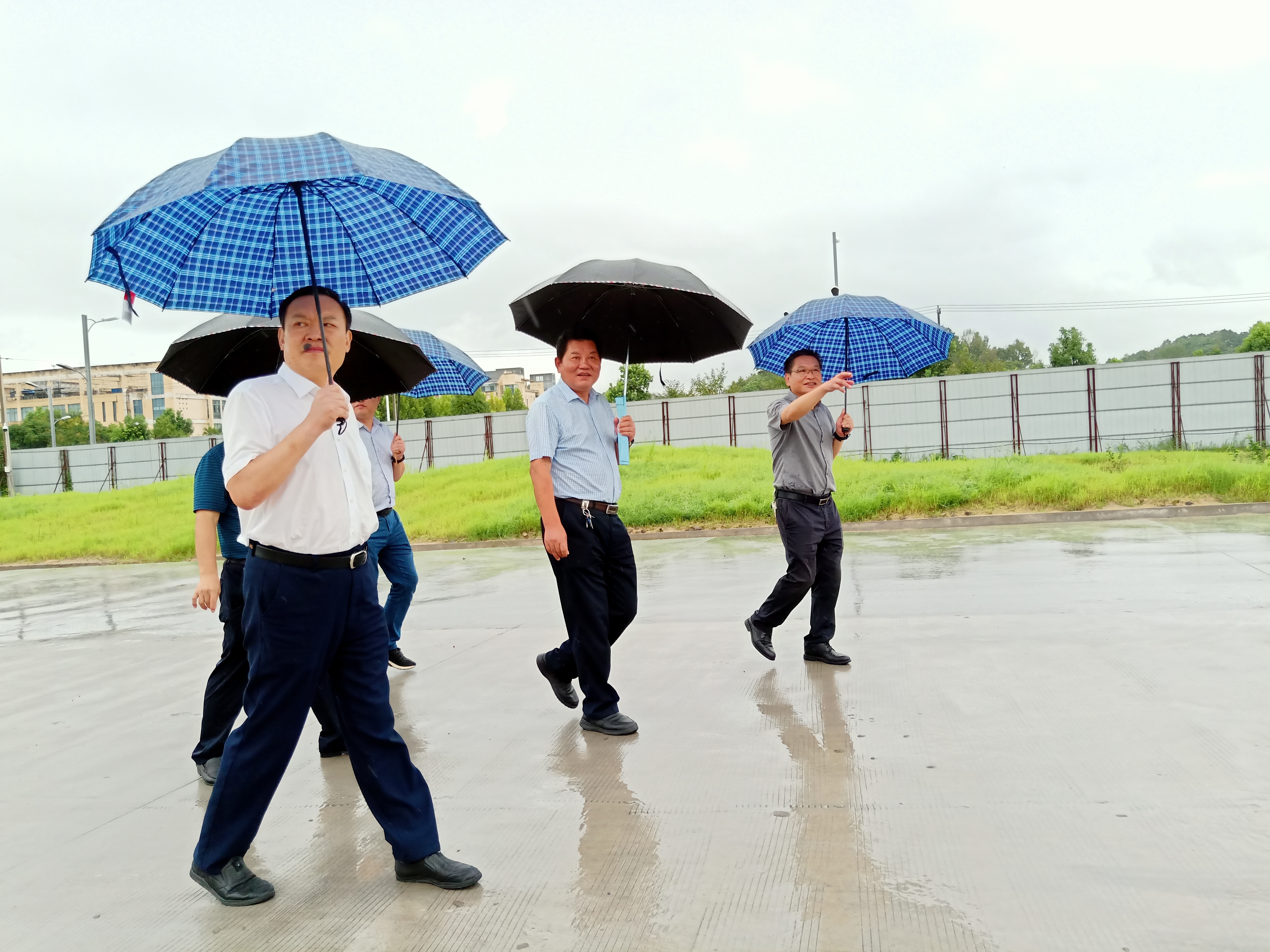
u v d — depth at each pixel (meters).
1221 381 27.92
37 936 2.62
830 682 4.99
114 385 92.69
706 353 5.05
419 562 13.65
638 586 9.39
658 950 2.36
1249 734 3.79
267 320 3.85
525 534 16.59
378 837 3.26
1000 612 6.66
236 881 2.77
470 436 35.19
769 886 2.69
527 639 6.84
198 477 3.80
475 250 3.07
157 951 2.50
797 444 5.29
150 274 2.88
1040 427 29.50
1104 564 8.86
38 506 25.91
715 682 5.15
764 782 3.54
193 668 6.48
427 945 2.45
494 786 3.67
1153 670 4.84
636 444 28.97
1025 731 3.98
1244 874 2.62
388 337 4.05
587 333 4.37
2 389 40.47
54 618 9.61
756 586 8.90
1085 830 2.96
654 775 3.70
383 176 2.45
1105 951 2.26
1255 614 6.08
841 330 5.82
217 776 2.86
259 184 2.35
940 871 2.73
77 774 4.17
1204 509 13.88
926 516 15.20
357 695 2.80
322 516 2.66
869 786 3.44
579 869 2.88
